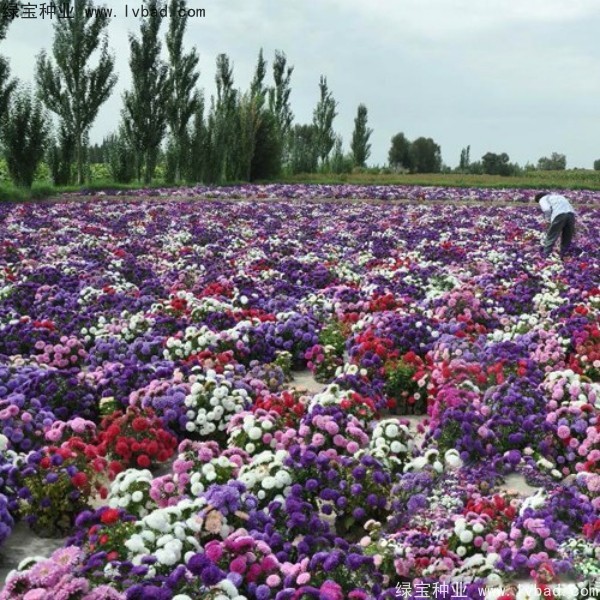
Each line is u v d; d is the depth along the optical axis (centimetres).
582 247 1869
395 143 8512
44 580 395
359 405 675
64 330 981
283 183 5091
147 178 4841
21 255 1611
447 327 969
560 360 852
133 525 451
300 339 960
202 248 1789
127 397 744
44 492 545
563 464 644
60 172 4438
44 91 4353
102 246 1814
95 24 4341
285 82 6506
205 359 836
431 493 556
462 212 2936
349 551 473
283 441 619
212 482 537
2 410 634
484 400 699
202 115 4984
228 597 396
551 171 7131
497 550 479
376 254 1758
